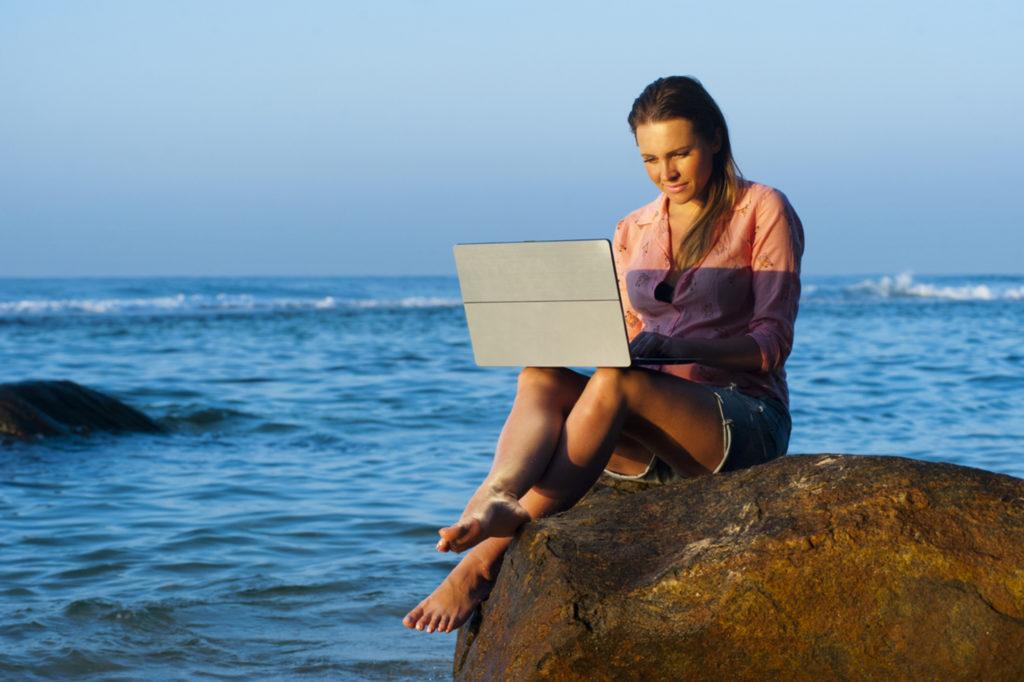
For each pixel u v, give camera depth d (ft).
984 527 9.41
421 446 32.35
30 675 13.89
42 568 19.15
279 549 20.48
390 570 19.01
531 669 9.69
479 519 10.53
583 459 11.12
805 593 9.36
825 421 35.78
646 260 13.57
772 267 12.73
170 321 98.84
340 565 19.33
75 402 34.09
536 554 10.23
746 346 12.25
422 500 24.70
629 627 9.55
